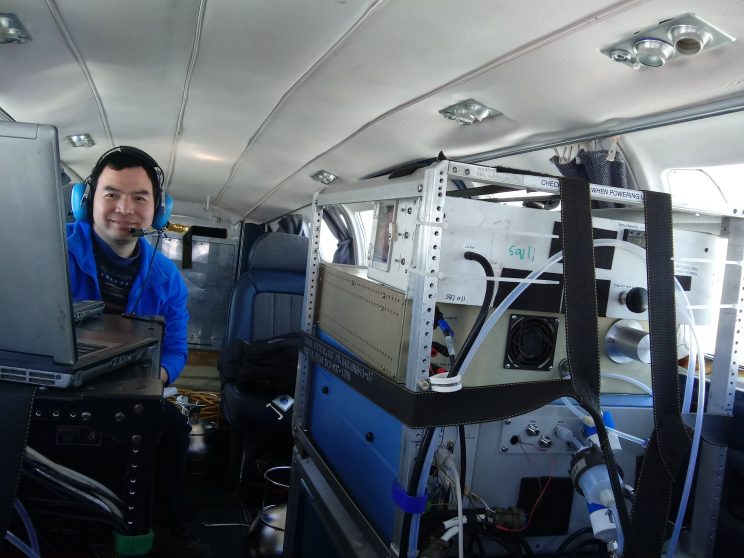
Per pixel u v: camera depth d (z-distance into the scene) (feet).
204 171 13.48
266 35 5.45
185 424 6.72
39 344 2.93
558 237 3.65
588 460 3.66
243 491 9.22
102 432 3.00
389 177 4.04
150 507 3.13
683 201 3.91
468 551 4.00
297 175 11.65
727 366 4.24
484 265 3.38
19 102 7.95
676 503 4.51
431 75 5.63
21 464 2.79
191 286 15.37
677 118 4.90
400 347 3.49
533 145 6.60
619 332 4.25
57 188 2.61
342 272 4.86
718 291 4.29
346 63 5.78
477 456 3.94
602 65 4.56
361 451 4.26
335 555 4.48
